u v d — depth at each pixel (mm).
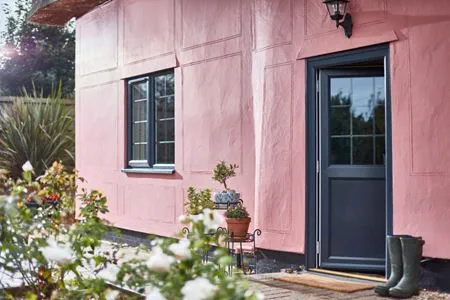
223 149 7203
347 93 5941
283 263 6250
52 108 12359
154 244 2113
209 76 7469
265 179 6430
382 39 5406
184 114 7906
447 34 4973
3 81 20547
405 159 5246
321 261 5949
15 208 2344
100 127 9812
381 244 5777
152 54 8539
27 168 2867
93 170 10008
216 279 1945
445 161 4957
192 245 2082
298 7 6180
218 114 7301
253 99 6758
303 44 6121
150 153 8578
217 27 7363
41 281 2918
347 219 5887
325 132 5977
